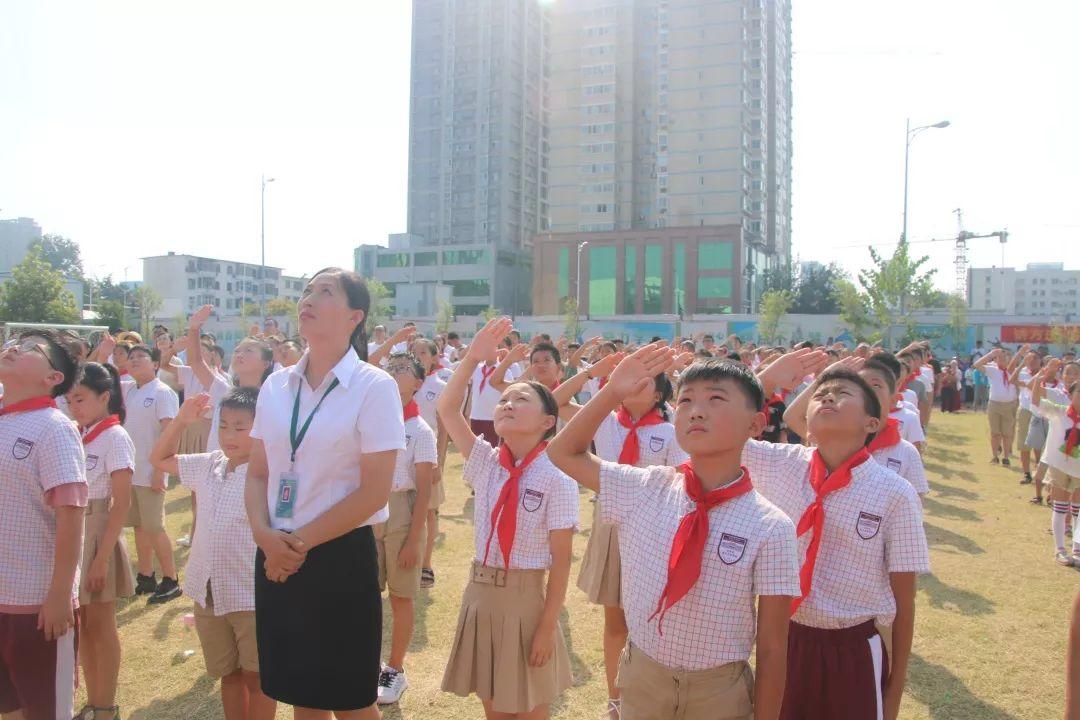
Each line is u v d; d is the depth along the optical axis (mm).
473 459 3289
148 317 49125
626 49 70250
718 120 64500
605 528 3807
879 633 2691
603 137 69438
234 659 3297
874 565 2619
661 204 66688
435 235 80062
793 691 2656
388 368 4449
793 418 3400
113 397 3994
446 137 79312
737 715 2121
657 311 60625
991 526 7906
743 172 64562
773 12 73812
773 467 2904
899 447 4023
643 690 2213
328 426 2559
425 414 8398
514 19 79000
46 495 2990
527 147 81188
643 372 2303
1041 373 9039
